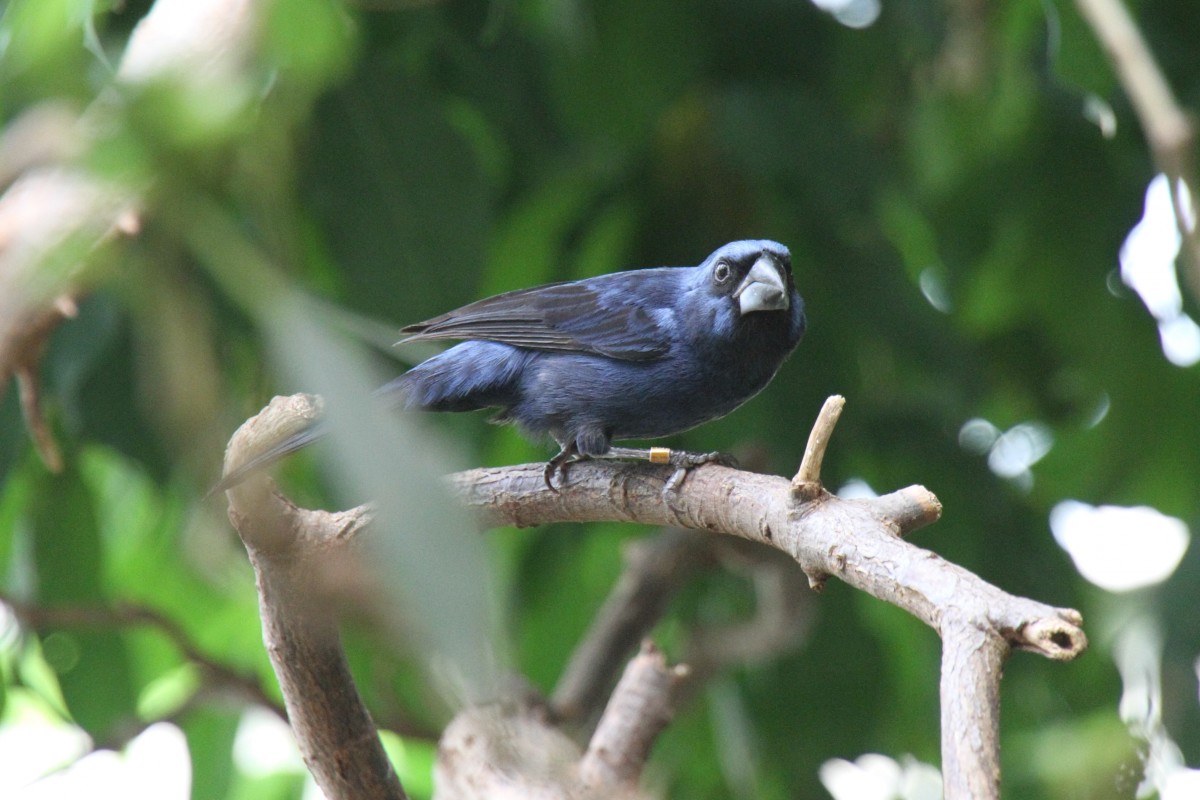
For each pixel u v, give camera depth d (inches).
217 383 111.7
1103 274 501.7
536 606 481.1
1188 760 427.8
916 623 494.0
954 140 510.0
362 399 102.5
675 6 444.8
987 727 167.5
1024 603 176.9
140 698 485.4
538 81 455.2
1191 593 432.8
